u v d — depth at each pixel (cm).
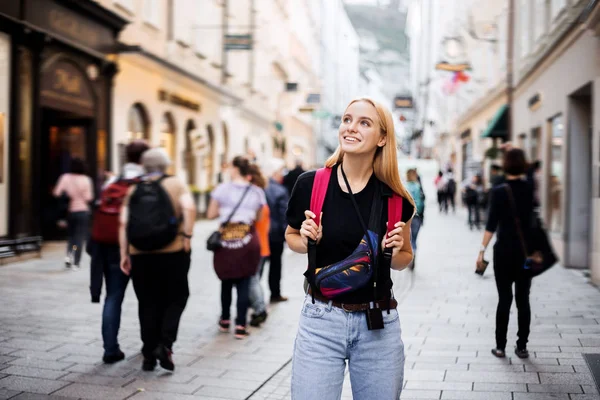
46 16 1247
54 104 1327
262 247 774
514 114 1891
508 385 488
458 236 1806
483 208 2109
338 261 268
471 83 2906
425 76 5631
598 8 791
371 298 268
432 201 3897
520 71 1756
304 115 4969
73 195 1059
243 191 643
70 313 723
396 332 275
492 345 605
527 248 534
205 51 2373
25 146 1187
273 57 3588
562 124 1202
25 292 841
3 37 1143
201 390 477
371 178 274
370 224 267
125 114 1698
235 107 2792
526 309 555
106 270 547
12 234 1148
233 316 743
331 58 6994
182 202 509
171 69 1852
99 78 1520
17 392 462
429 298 854
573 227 1131
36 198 1201
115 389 475
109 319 540
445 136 4156
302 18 4797
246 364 549
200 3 2306
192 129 2300
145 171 515
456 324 695
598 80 918
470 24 2264
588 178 1131
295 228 286
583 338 622
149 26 1873
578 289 898
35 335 624
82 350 577
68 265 1062
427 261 1258
